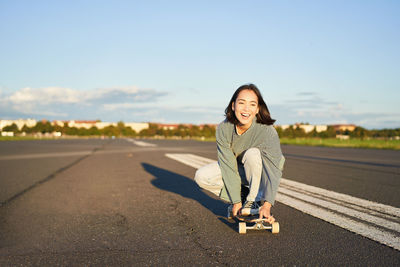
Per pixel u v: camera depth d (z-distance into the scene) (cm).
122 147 1908
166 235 260
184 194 443
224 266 196
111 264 201
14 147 1859
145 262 203
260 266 196
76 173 671
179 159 1034
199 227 284
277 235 259
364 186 500
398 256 212
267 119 267
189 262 203
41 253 221
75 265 200
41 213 335
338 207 357
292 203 378
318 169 739
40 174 653
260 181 276
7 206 368
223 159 284
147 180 576
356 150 1636
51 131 7869
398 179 580
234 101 266
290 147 1991
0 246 236
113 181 562
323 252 220
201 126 9262
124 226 287
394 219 306
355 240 245
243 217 264
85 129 8750
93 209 353
